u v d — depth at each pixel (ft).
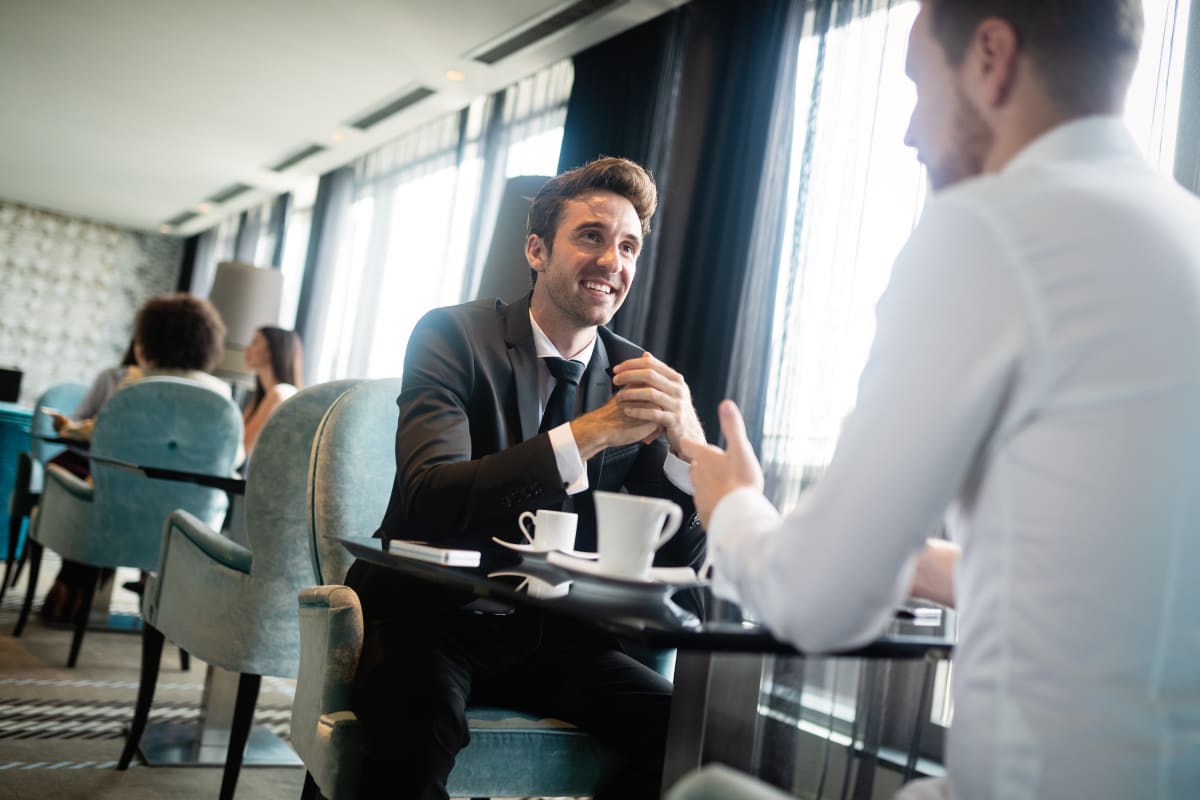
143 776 8.24
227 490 8.92
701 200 13.57
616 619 3.10
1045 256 2.44
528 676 5.18
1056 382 2.40
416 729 4.48
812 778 4.60
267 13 17.07
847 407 10.98
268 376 14.87
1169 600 2.36
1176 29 8.29
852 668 4.77
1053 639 2.37
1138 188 2.60
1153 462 2.35
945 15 2.91
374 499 6.23
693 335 13.08
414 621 5.08
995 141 2.88
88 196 33.63
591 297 5.77
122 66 20.49
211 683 9.10
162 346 13.12
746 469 3.21
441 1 15.89
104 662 11.98
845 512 2.48
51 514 12.14
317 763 4.66
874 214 11.15
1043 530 2.40
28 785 7.64
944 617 4.15
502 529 4.72
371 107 21.30
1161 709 2.34
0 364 36.32
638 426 4.77
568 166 16.20
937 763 5.86
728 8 13.93
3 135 27.22
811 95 12.27
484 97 20.03
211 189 30.17
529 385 5.68
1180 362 2.39
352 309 24.27
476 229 19.17
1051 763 2.34
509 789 4.82
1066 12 2.73
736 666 4.19
